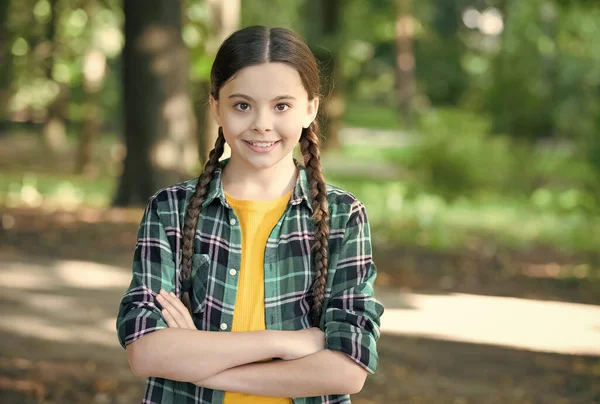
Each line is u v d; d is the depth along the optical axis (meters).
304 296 2.58
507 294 10.88
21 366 6.69
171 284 2.61
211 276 2.57
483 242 14.51
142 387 6.42
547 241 15.05
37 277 10.00
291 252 2.59
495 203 20.11
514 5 26.34
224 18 17.22
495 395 6.86
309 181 2.66
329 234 2.65
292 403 2.58
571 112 21.97
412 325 8.94
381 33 40.56
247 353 2.49
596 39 27.34
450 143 21.30
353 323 2.57
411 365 7.48
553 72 24.06
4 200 16.30
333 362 2.51
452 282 11.40
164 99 15.45
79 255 11.41
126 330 2.51
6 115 29.12
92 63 23.31
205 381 2.50
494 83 22.64
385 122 48.31
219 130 2.67
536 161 21.31
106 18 23.55
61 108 27.89
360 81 52.16
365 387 6.81
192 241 2.59
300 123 2.55
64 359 6.98
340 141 31.23
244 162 2.62
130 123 15.59
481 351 8.09
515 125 21.95
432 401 6.59
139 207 15.45
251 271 2.57
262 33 2.51
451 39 48.41
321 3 30.66
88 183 20.88
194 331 2.50
